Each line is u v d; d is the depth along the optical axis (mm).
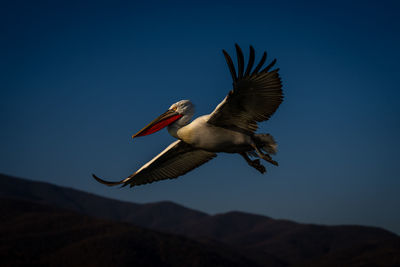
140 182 10023
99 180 8977
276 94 7254
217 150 8492
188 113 8992
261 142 8094
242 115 7777
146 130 8984
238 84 7008
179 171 10047
